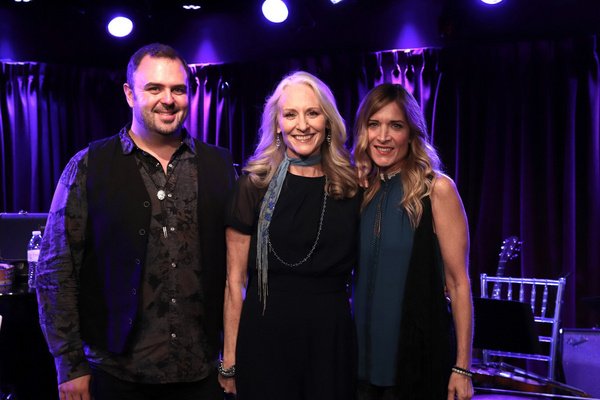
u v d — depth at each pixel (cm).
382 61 536
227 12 581
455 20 504
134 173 217
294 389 209
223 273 225
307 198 217
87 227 217
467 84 514
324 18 558
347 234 217
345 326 213
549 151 495
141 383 214
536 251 496
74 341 212
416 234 218
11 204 571
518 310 345
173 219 217
